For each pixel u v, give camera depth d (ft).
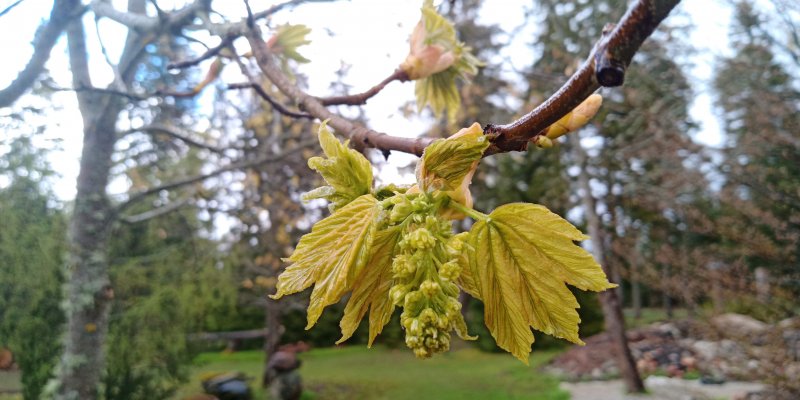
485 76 34.35
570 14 32.60
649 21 1.82
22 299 28.71
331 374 46.03
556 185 42.88
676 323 46.98
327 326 65.82
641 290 79.05
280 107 6.00
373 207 2.58
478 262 2.75
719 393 32.01
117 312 30.25
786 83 26.89
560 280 2.66
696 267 24.84
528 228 2.67
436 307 2.47
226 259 35.27
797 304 22.38
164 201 35.45
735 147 26.12
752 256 26.12
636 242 32.35
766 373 21.97
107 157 22.13
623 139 33.63
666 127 27.89
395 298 2.50
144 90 21.21
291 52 7.13
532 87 35.50
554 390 37.09
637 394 34.17
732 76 26.40
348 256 2.45
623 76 1.93
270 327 42.57
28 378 28.68
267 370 39.01
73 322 21.67
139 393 29.99
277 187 30.42
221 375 38.65
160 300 30.35
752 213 24.20
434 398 36.24
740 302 24.48
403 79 6.02
